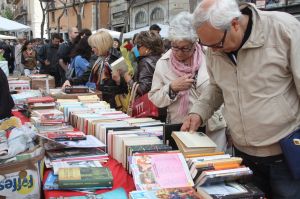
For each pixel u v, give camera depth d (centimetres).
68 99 395
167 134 222
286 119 186
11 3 5838
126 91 394
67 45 727
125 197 172
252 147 202
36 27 4297
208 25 175
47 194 179
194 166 179
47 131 261
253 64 185
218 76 204
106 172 195
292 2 1195
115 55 443
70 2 3147
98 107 340
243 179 175
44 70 860
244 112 193
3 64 556
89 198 170
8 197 176
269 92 185
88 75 480
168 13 2070
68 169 197
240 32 181
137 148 203
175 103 258
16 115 365
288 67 183
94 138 249
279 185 198
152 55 329
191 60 256
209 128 251
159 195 164
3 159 180
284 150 186
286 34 179
